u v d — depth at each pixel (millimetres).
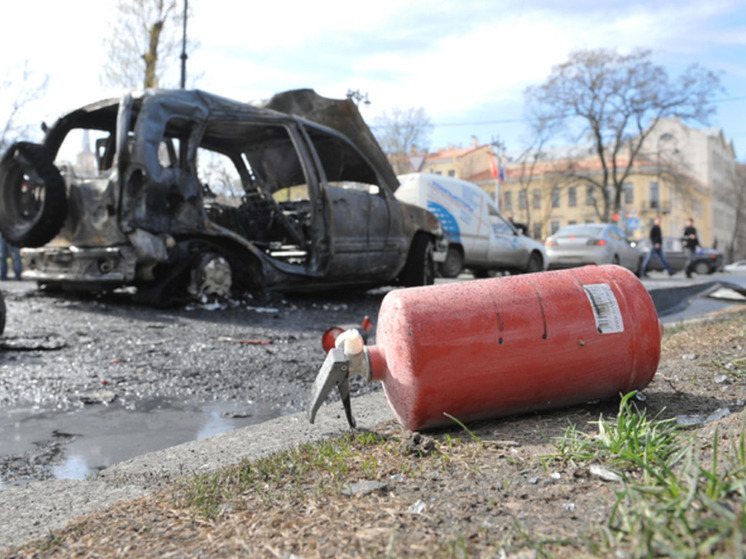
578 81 41031
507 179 69562
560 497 1749
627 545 1348
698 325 5344
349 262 8328
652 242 19375
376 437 2609
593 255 17031
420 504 1772
